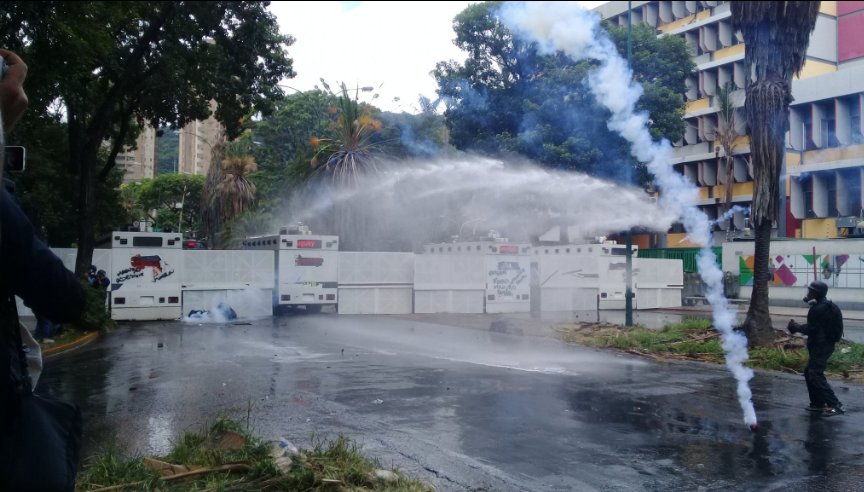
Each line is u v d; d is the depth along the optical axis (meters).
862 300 27.12
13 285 1.78
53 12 13.95
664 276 30.50
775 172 14.34
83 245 20.19
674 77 30.05
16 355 1.79
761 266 14.54
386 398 9.55
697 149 44.41
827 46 39.62
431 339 17.56
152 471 5.27
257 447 5.75
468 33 30.09
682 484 5.89
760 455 6.83
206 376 11.41
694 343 14.81
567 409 8.92
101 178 24.41
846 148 32.62
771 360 12.98
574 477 6.05
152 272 22.92
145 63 21.23
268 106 23.02
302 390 10.13
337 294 25.84
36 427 1.79
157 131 25.58
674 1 46.28
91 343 16.41
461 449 6.91
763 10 13.75
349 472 5.43
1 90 1.85
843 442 7.36
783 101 14.12
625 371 12.30
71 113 21.89
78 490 4.79
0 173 1.65
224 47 21.31
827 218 33.62
